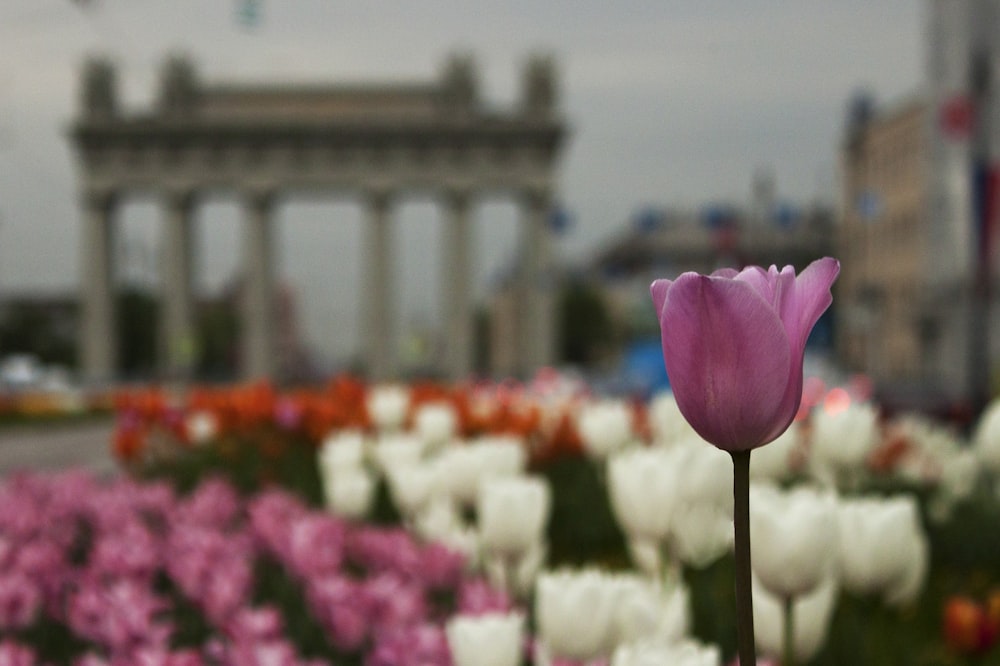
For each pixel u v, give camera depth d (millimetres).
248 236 83188
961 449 8820
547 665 2600
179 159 83375
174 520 6344
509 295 139250
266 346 82938
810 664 3832
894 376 67938
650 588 2906
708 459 3094
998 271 40188
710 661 1915
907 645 4344
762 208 74250
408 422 10523
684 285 1363
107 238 83938
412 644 3076
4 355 113375
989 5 42750
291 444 10789
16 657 3186
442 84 83000
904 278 66625
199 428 11023
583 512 8227
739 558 1435
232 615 3645
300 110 82875
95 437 32656
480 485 5105
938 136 51062
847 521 3104
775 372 1365
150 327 114875
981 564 7246
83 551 6355
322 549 4207
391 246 83000
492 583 3959
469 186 82562
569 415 9719
